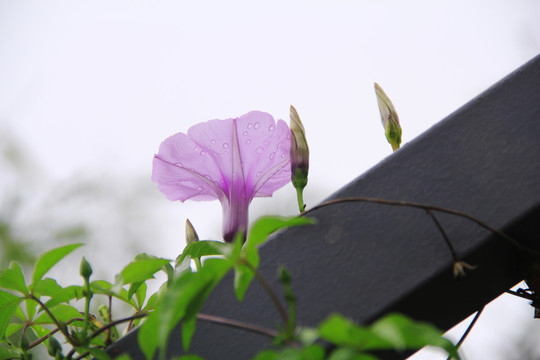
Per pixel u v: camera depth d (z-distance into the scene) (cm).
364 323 76
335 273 77
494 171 77
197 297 73
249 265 73
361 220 77
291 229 78
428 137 78
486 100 78
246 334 77
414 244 77
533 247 78
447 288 77
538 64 79
